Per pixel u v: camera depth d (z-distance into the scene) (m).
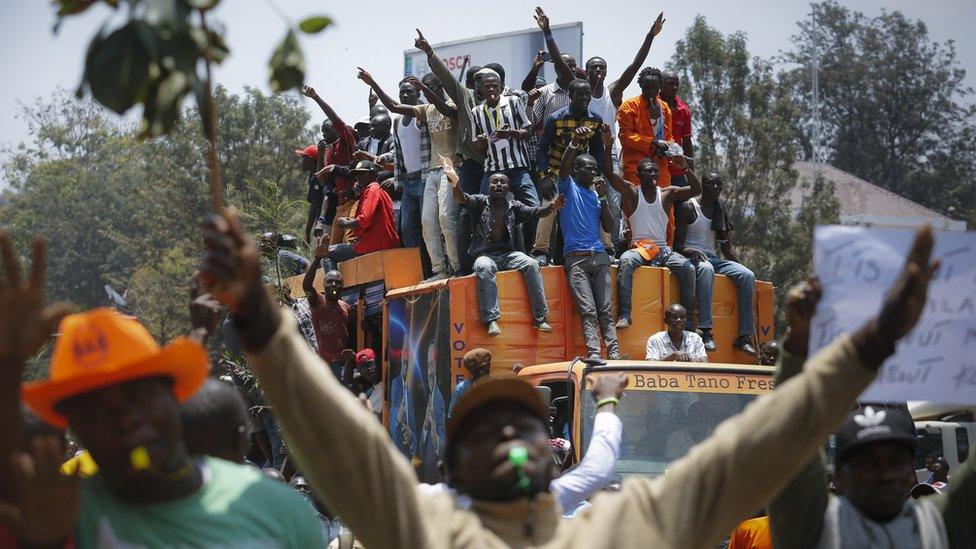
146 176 71.44
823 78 98.31
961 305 5.80
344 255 20.95
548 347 16.52
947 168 96.31
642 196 18.22
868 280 5.61
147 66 4.23
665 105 22.00
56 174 80.25
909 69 97.94
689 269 17.75
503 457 5.18
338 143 24.41
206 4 4.38
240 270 4.50
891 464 6.48
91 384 4.89
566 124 18.95
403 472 4.95
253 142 69.44
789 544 6.43
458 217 18.66
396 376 17.72
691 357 16.11
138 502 5.08
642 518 5.06
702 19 60.56
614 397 8.12
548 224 17.97
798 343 5.83
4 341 4.19
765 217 58.25
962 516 6.52
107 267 76.19
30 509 4.30
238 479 5.32
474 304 16.22
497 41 39.81
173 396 5.10
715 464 5.04
